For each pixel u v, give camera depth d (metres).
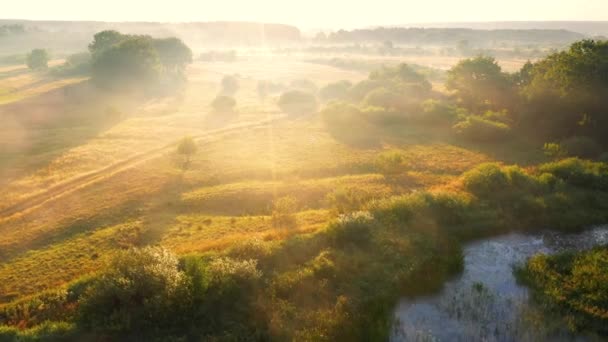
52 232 35.41
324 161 53.34
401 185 45.19
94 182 46.06
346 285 26.59
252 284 25.38
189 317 23.09
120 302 23.20
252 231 35.19
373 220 33.03
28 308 24.69
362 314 24.12
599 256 29.50
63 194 42.97
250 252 29.17
